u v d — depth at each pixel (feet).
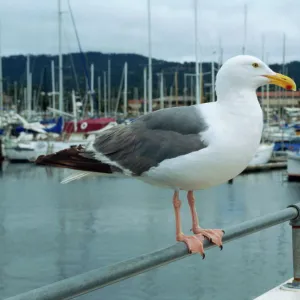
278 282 47.83
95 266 55.52
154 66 280.10
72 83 198.39
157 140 12.24
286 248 57.88
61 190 114.83
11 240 67.26
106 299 43.86
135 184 122.83
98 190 114.32
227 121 12.00
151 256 10.85
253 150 12.18
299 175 128.36
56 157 12.71
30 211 89.61
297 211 14.32
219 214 84.69
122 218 81.46
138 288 46.39
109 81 268.82
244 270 50.98
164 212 86.07
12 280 51.19
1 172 147.02
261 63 12.43
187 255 11.96
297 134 179.52
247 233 13.02
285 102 225.97
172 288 46.47
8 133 189.26
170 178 12.13
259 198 103.04
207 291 45.80
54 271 53.93
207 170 11.86
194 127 12.05
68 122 164.04
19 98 282.77
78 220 80.64
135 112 245.24
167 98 239.71
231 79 12.27
